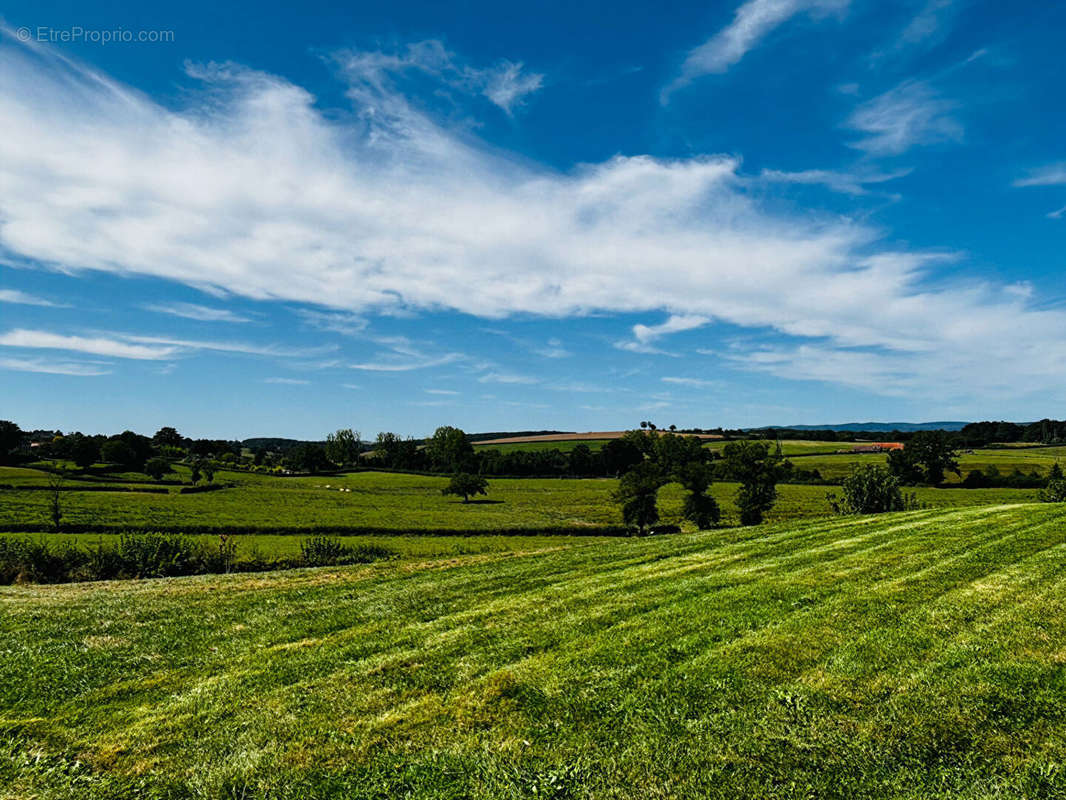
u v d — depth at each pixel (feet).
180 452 561.84
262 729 28.53
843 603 41.24
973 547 58.13
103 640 44.65
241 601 57.72
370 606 51.96
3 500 254.88
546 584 56.54
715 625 38.37
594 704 28.81
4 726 29.40
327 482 444.14
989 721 25.20
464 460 537.65
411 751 25.89
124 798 23.50
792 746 24.32
